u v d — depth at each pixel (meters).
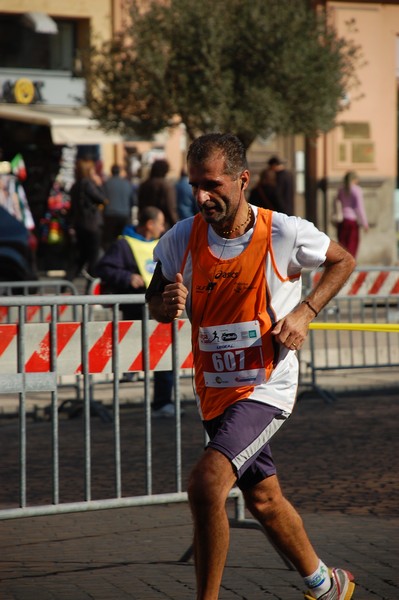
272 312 10.30
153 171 40.44
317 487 17.42
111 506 13.61
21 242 39.81
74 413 24.36
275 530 10.56
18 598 11.76
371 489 17.22
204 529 9.83
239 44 46.12
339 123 49.09
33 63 52.88
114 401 13.91
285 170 42.38
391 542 13.85
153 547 13.89
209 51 45.97
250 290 10.25
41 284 28.83
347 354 29.00
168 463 19.67
